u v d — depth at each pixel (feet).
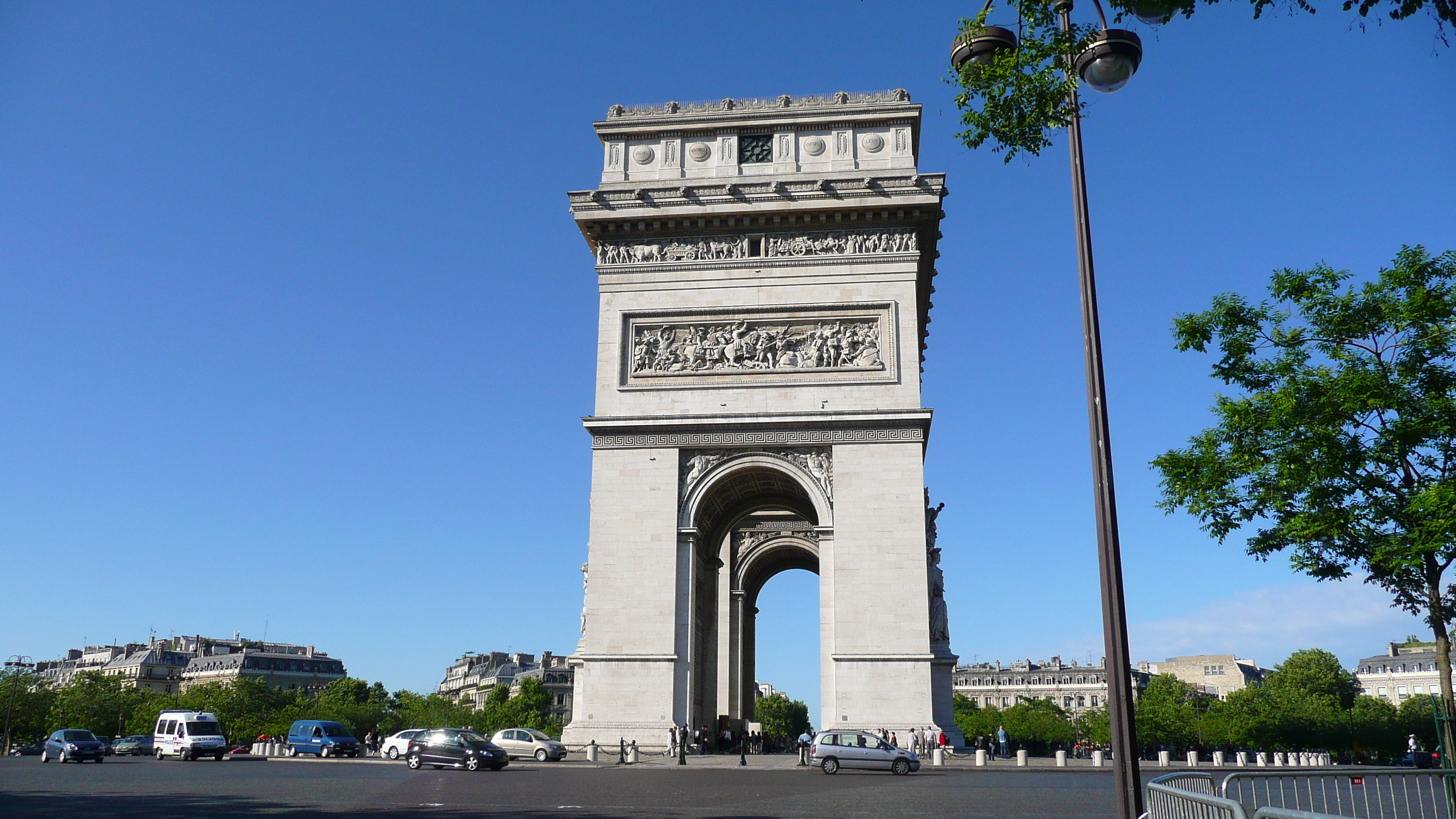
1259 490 127.03
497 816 105.29
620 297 249.14
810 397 237.86
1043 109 83.46
